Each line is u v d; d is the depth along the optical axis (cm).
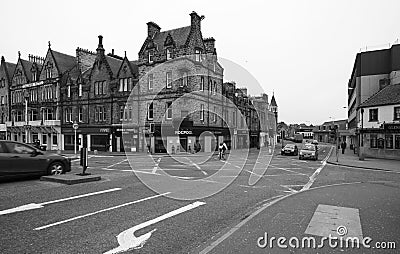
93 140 3953
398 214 712
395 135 2862
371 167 2097
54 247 505
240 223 632
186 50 3142
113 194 934
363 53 4172
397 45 3844
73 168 1688
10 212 711
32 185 1071
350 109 6156
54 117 4359
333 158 3008
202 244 527
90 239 545
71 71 4438
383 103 3045
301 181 1368
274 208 766
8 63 5222
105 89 3878
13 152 1141
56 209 743
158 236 570
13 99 4947
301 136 8312
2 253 476
